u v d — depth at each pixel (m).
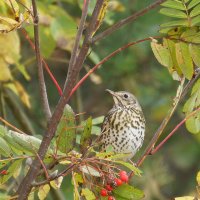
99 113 16.09
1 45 11.75
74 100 14.08
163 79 16.06
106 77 15.91
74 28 11.95
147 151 8.29
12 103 13.67
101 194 8.02
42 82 7.45
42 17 11.91
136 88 16.03
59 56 13.98
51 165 7.66
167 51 8.09
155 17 14.40
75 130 7.73
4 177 7.79
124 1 14.48
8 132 7.77
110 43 14.96
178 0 8.12
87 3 7.45
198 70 8.66
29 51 15.26
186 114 8.61
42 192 8.09
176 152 16.14
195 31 8.05
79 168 7.59
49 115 7.42
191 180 16.08
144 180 13.71
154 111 15.76
